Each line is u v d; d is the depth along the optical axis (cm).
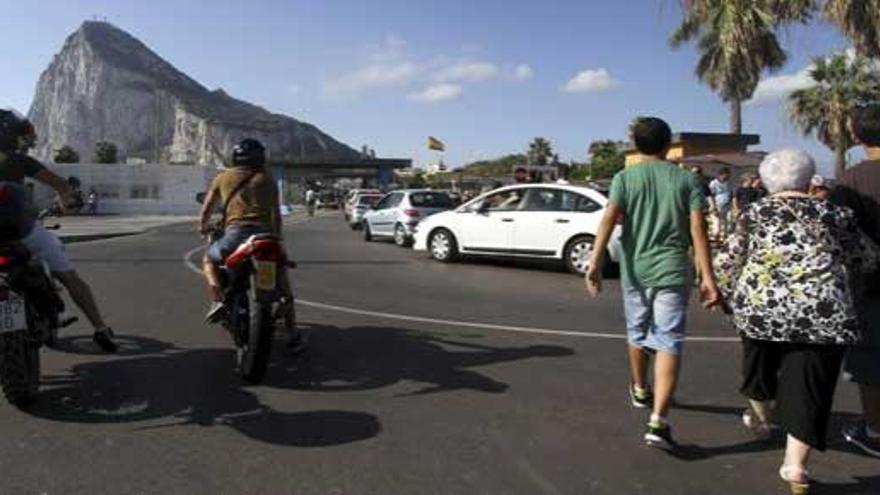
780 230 445
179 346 784
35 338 593
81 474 470
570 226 1479
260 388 645
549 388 653
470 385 660
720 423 572
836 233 444
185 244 2186
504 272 1497
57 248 711
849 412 605
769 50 2608
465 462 493
